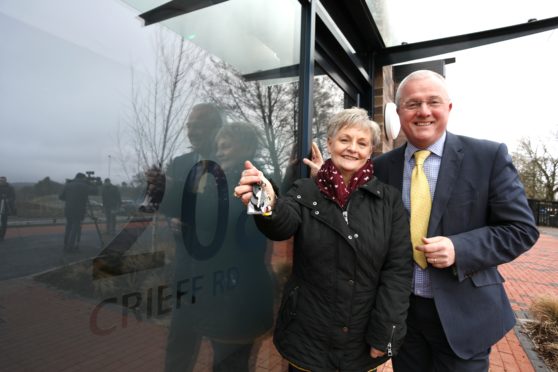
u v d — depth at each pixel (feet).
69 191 2.76
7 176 2.36
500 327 4.60
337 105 9.10
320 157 6.48
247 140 5.27
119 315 3.24
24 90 2.46
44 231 2.59
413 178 4.98
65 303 2.75
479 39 9.72
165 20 3.72
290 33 6.40
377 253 4.11
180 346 4.01
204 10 4.31
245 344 5.26
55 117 2.66
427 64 13.28
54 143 2.65
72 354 2.82
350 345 4.12
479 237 4.34
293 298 4.26
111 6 3.11
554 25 8.80
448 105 4.84
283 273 6.28
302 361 4.11
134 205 3.37
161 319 3.73
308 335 4.14
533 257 27.27
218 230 4.62
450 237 4.41
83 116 2.87
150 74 3.54
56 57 2.66
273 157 5.99
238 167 5.07
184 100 4.02
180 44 3.95
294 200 4.29
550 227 60.64
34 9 2.52
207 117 4.41
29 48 2.49
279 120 6.16
